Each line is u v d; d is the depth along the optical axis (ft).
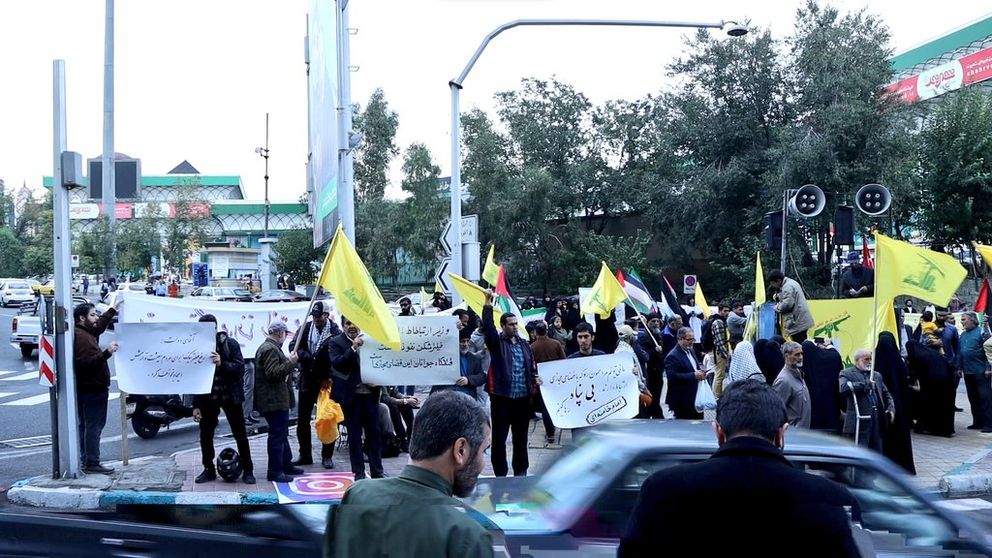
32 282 185.16
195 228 199.62
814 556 9.14
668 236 152.56
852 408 32.94
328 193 56.85
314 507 12.95
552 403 34.83
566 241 165.68
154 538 12.69
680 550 9.35
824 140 116.06
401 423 39.83
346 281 30.60
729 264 140.46
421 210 160.86
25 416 51.26
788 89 128.88
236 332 46.57
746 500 9.27
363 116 175.42
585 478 15.69
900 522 14.88
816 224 118.32
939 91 164.04
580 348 35.96
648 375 44.19
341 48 48.70
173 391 32.40
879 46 122.93
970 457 39.06
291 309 47.75
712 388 45.19
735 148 135.85
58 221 31.60
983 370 46.78
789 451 15.10
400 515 9.02
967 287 110.42
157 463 36.06
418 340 32.24
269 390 32.09
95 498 29.22
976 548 14.89
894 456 34.30
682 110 138.21
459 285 44.39
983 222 120.57
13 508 27.86
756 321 44.34
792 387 31.42
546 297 99.35
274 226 282.77
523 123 171.32
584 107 172.86
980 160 118.32
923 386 45.09
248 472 32.40
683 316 66.18
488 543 9.00
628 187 163.43
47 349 31.65
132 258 188.96
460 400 9.64
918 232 131.75
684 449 15.40
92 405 33.17
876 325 34.32
